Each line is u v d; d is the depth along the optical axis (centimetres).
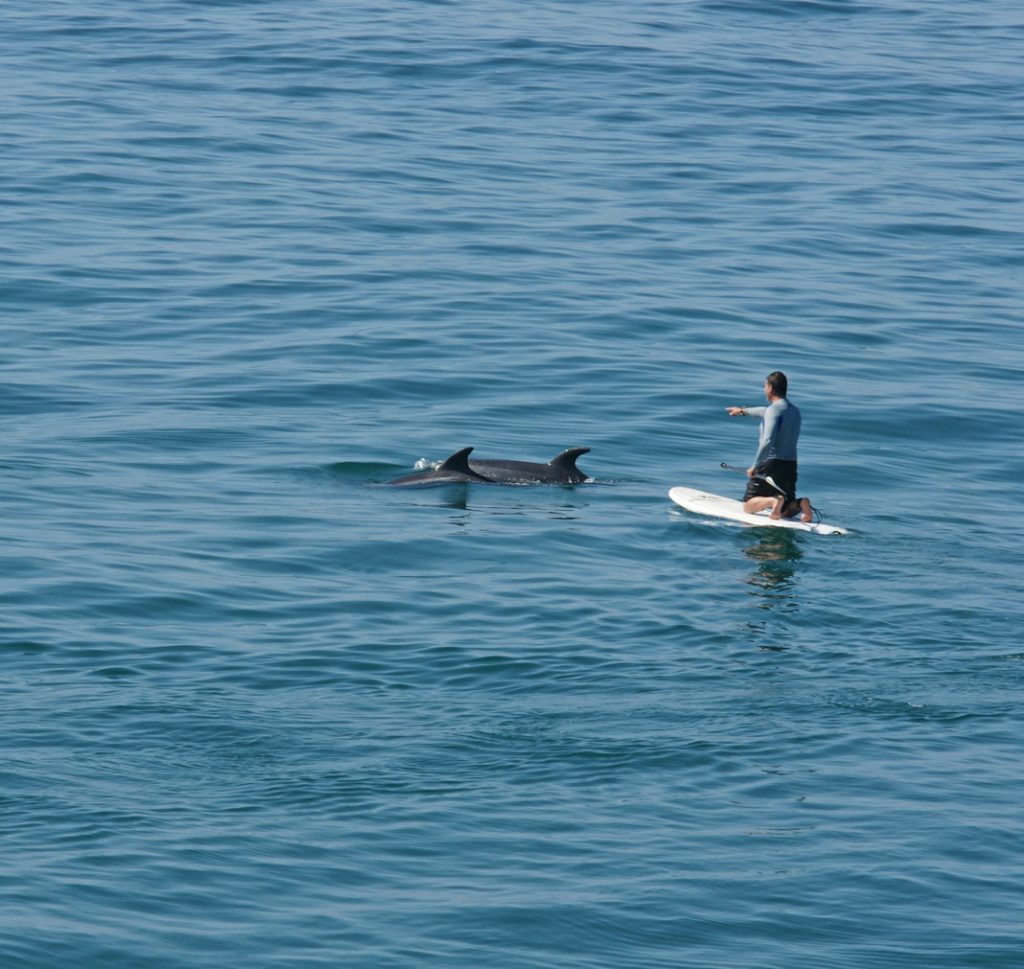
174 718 4944
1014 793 4575
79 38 19212
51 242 11988
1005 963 3734
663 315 11031
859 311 11362
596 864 4128
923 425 9181
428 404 9169
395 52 19112
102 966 3575
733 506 7700
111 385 9200
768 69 19275
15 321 10269
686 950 3756
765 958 3728
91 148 14738
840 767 4716
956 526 7519
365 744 4809
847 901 3984
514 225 13100
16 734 4759
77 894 3847
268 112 16438
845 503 7862
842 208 14075
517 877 4050
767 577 6631
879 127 17025
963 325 11175
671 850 4209
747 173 15088
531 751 4788
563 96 17638
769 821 4381
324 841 4191
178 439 8362
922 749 4856
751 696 5259
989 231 13600
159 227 12575
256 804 4388
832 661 5603
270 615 6003
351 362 9800
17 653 5469
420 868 4081
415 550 6888
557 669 5491
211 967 3600
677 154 15612
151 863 4022
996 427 9194
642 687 5328
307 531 7081
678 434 8906
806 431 9012
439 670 5466
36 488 7475
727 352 10344
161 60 18350
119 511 7225
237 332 10294
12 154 14350
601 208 13725
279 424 8706
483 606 6184
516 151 15462
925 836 4312
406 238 12619
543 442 8662
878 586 6538
